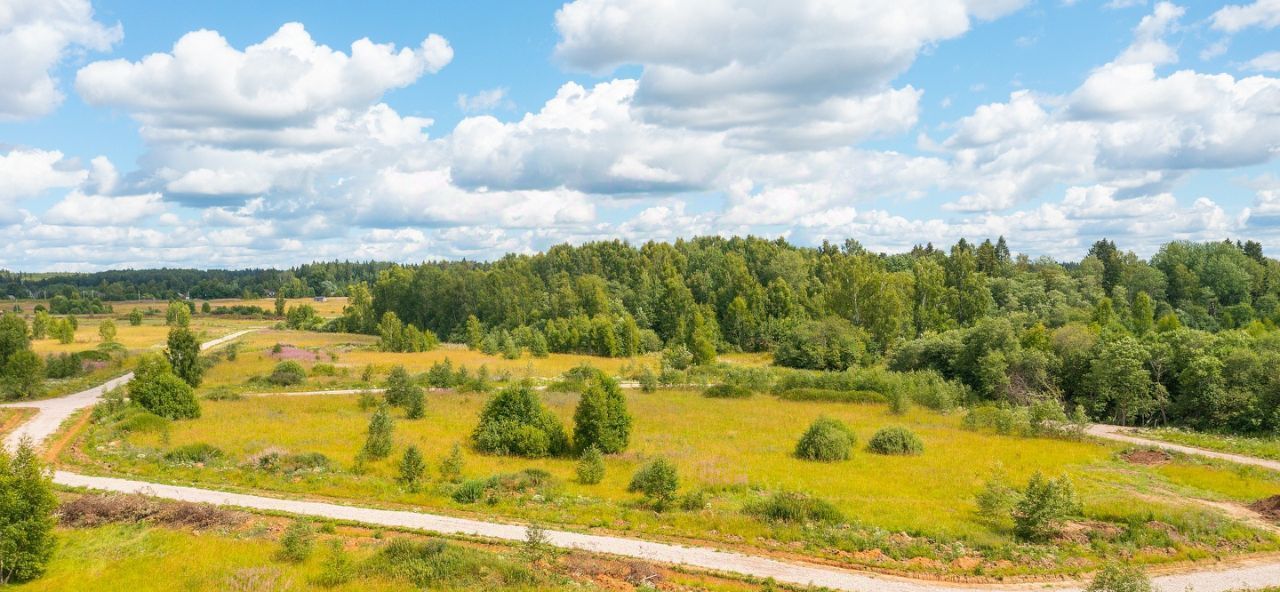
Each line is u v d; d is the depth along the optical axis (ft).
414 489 88.63
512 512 81.00
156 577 58.18
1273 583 65.98
